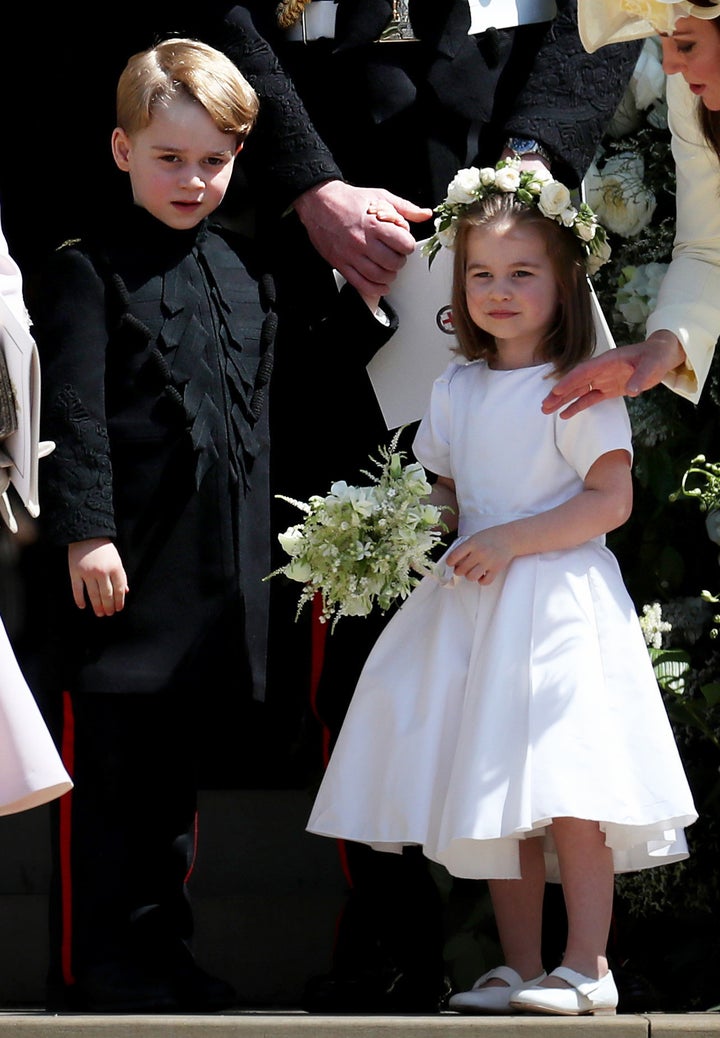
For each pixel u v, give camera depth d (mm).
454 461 10305
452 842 9375
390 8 11000
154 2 11281
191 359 10156
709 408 12609
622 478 9867
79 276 10133
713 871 11945
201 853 12477
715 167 10422
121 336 10156
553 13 11258
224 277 10500
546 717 9391
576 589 9711
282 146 10805
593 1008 9211
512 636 9594
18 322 9000
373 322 10789
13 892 12375
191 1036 8258
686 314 10312
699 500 12359
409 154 11039
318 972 12148
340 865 12484
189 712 10344
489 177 10094
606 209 12680
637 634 9828
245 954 12133
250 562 10234
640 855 9922
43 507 9898
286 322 10906
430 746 9688
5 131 12062
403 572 9727
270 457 10805
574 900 9422
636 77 12586
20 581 10688
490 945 11672
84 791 10117
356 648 10984
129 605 10062
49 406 9953
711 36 9055
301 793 12570
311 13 11164
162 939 10125
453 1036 8273
